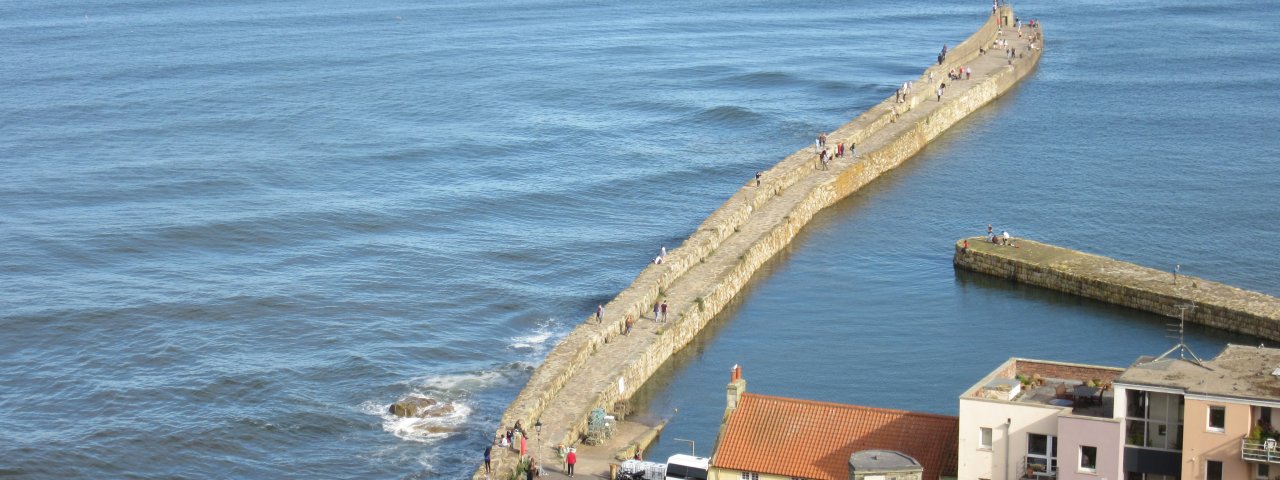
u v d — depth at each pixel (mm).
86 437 111188
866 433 79688
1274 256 151875
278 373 123188
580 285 148625
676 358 124438
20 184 195875
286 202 183750
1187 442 71312
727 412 82500
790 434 80500
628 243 164125
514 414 103500
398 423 112938
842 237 160250
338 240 166375
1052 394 77812
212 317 138875
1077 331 129000
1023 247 147500
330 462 106375
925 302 138125
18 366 126688
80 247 163750
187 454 108812
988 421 74812
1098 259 143000
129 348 130625
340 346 129875
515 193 187125
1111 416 73750
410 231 169875
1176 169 190125
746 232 153250
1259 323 124938
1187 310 129875
